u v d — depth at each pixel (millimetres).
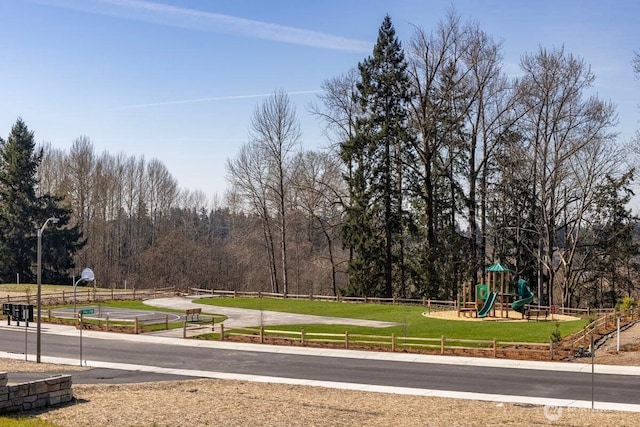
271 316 52469
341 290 67938
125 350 36281
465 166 66812
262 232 88938
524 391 24797
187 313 47562
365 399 23422
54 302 62219
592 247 66188
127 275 102188
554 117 58250
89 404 21500
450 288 64938
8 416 19469
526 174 62031
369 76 67250
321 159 84562
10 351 36000
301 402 22609
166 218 116625
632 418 20078
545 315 50000
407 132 62844
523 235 67438
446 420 19953
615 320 42219
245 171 76125
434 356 33500
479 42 59656
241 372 29531
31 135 90625
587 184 60469
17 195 88500
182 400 22531
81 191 101250
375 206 66062
